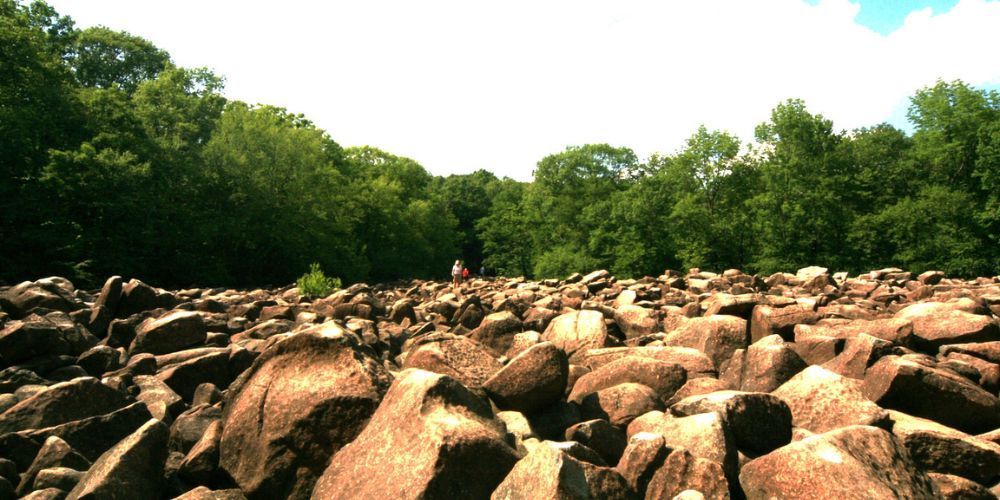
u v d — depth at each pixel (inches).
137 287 534.3
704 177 2082.9
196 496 196.4
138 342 383.9
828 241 1782.7
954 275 1633.9
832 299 700.0
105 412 256.5
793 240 1796.3
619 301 676.7
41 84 1323.8
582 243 2581.2
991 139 1651.1
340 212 2362.2
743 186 2055.9
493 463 180.9
